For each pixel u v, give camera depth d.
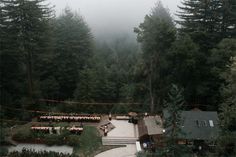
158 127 40.62
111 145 39.09
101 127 42.94
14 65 47.41
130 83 61.44
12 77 47.50
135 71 51.31
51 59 54.84
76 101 53.59
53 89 54.84
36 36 45.16
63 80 57.56
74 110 51.34
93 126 43.16
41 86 52.59
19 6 43.69
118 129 43.25
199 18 51.50
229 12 50.47
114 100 61.22
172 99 22.67
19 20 44.38
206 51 49.69
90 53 67.50
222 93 37.09
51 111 49.62
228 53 44.22
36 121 44.53
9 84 46.75
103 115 49.09
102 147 38.53
